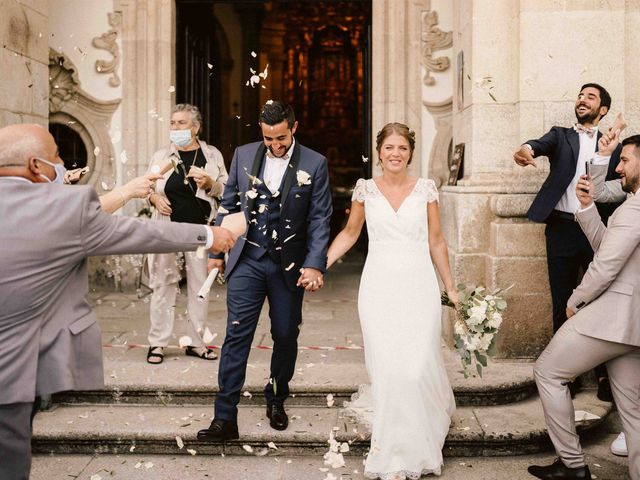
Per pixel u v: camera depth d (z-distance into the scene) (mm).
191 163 4969
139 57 7695
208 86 9367
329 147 19078
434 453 3686
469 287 5223
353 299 7828
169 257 4910
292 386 4457
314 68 19219
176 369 4766
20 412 2373
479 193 5223
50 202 2340
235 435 3973
